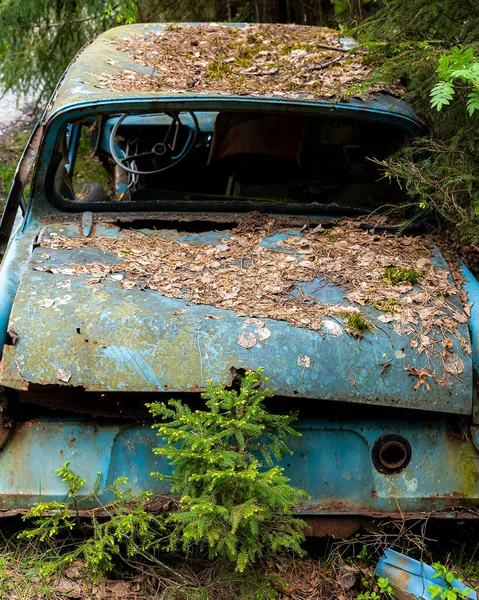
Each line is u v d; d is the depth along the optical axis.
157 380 2.69
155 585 2.83
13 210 3.49
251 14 7.60
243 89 3.69
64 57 7.27
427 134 3.80
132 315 2.81
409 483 2.87
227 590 2.77
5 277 3.06
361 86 3.57
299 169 4.14
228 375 2.71
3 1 6.68
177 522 2.75
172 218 3.62
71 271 3.11
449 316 2.94
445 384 2.78
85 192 4.89
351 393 2.74
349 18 5.98
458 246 3.84
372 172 4.09
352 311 2.91
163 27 4.74
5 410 2.80
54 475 2.81
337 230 3.59
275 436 2.75
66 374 2.69
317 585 2.89
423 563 2.72
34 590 2.77
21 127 8.66
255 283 3.11
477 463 2.88
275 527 2.63
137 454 2.84
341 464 2.86
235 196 4.12
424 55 3.52
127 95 3.59
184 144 4.81
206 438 2.54
